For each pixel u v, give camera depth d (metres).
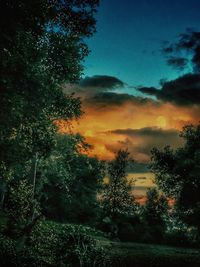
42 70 19.17
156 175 49.62
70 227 40.75
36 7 14.91
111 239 46.34
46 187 53.44
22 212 27.38
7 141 19.53
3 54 15.00
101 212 57.78
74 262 23.53
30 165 34.25
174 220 53.94
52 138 26.84
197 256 36.94
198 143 46.94
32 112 18.66
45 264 19.94
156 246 46.16
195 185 45.31
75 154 42.50
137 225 54.69
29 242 26.53
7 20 14.55
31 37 16.17
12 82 16.09
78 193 56.31
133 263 28.83
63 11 17.39
